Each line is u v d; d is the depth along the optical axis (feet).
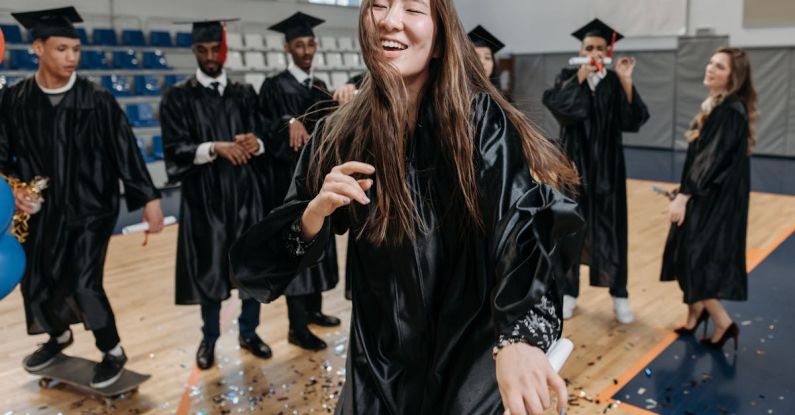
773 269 17.81
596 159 13.66
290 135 11.88
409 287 3.93
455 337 3.85
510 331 3.13
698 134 12.23
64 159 10.50
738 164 11.99
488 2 47.44
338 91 11.86
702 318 13.15
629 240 21.04
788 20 36.47
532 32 45.88
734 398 10.64
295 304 12.75
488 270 3.72
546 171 3.95
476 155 3.61
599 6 42.65
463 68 3.68
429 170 3.79
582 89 13.47
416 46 3.62
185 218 12.03
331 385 11.27
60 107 10.45
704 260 12.20
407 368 4.07
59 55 10.14
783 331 13.48
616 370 11.72
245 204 12.23
